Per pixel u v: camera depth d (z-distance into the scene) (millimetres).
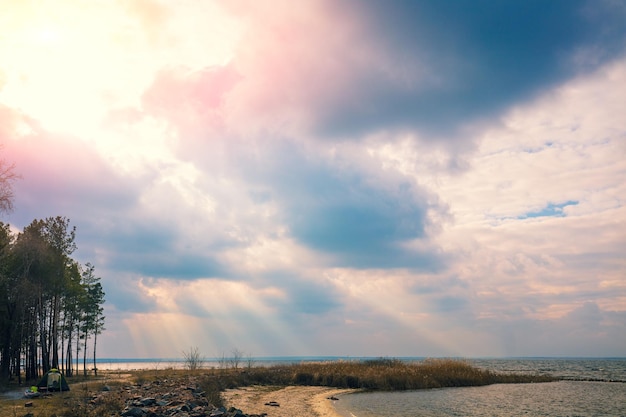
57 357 56906
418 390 51812
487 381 62906
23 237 51375
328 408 33688
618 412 38781
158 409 25141
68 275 59375
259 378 53312
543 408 40531
